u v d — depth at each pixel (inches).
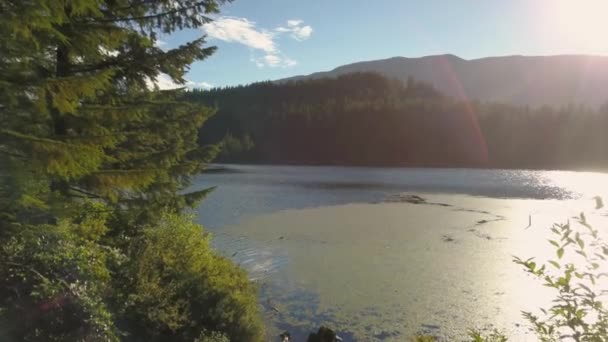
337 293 639.1
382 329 522.3
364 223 1187.9
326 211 1395.2
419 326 530.6
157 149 434.9
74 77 215.6
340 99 7790.4
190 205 444.1
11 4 178.2
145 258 356.8
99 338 215.8
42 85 207.2
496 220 1238.3
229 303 399.2
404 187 2198.6
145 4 354.6
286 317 551.8
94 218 354.9
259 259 820.6
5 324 191.0
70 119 294.5
